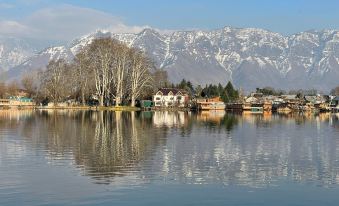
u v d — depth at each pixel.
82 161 46.06
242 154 52.25
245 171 41.97
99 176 39.03
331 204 32.03
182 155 50.75
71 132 76.88
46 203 31.44
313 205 31.80
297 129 92.50
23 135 70.94
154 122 106.44
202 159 48.16
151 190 34.62
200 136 72.31
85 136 70.12
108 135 72.31
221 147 58.16
